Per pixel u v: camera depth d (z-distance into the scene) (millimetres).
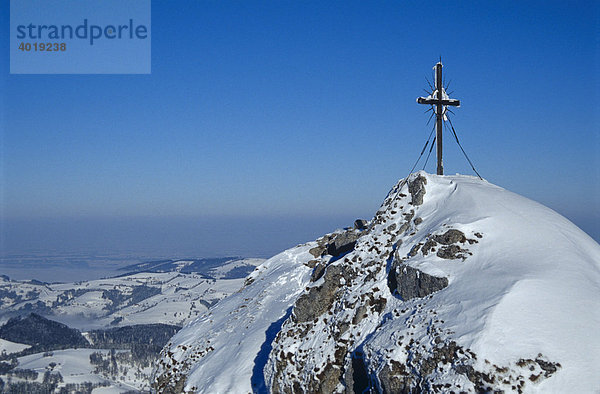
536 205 29297
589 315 20031
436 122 35906
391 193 35656
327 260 39406
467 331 19938
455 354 19422
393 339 22312
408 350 21312
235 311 44031
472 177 35094
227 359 35812
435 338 20625
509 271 22812
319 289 30719
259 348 35156
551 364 18156
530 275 22016
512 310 20109
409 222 31469
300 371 27078
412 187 33531
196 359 38531
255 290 46406
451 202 30516
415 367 20484
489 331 19406
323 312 29906
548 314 19969
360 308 26906
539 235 25438
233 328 40531
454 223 27094
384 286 27594
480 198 29500
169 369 39938
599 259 25328
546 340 18906
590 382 17609
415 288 25109
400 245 28844
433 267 24797
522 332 19219
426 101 35375
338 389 25094
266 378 29203
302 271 45625
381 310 26375
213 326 42844
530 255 23922
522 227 26141
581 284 21656
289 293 42844
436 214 30250
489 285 22125
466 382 18562
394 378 20984
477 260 24500
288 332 29922
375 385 22016
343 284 30312
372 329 25547
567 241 25172
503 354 18609
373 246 31219
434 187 32781
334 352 26094
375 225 33375
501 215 27297
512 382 17984
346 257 31375
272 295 43469
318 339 27844
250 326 39375
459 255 25203
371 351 22891
